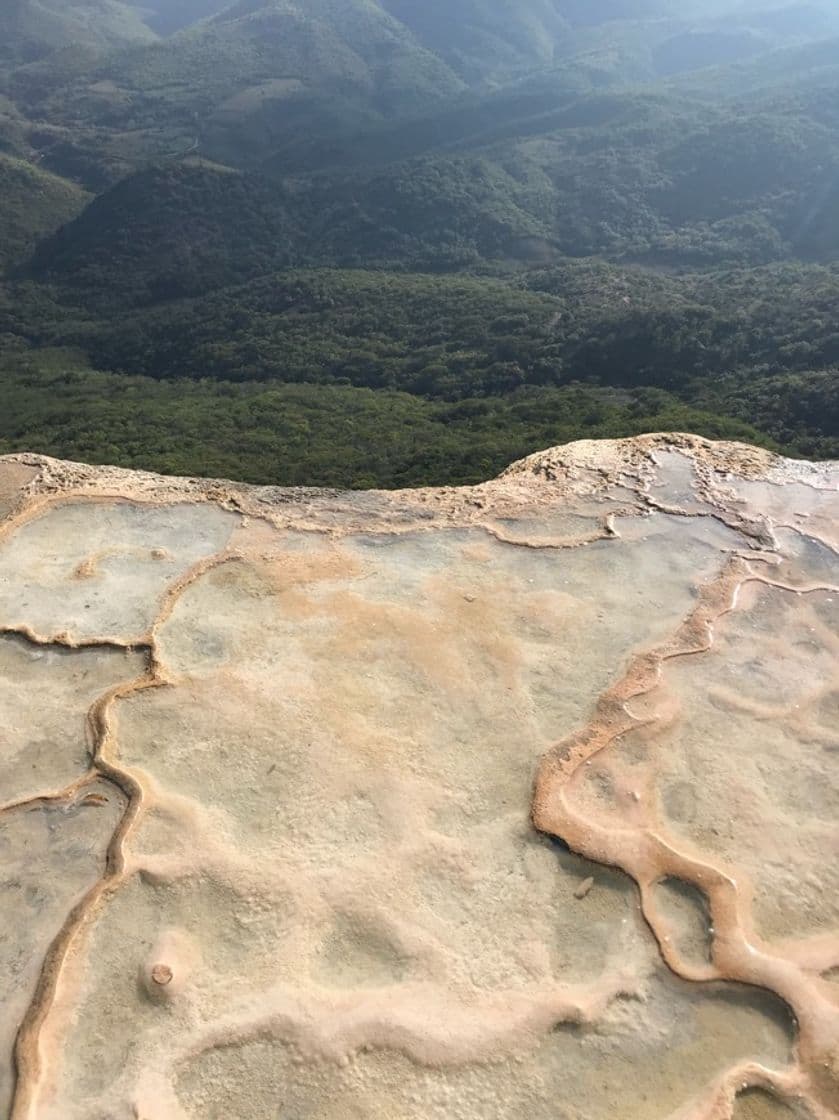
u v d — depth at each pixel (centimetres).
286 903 520
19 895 522
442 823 570
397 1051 453
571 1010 471
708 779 602
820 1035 459
